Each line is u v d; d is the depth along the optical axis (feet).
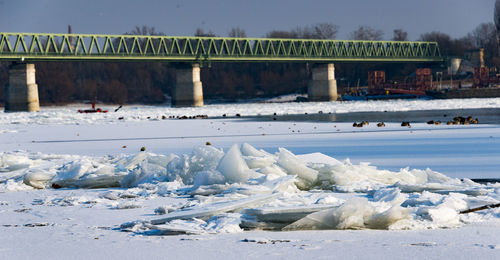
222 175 55.93
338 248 32.04
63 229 39.63
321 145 112.06
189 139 139.74
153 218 41.55
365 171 58.90
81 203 52.08
